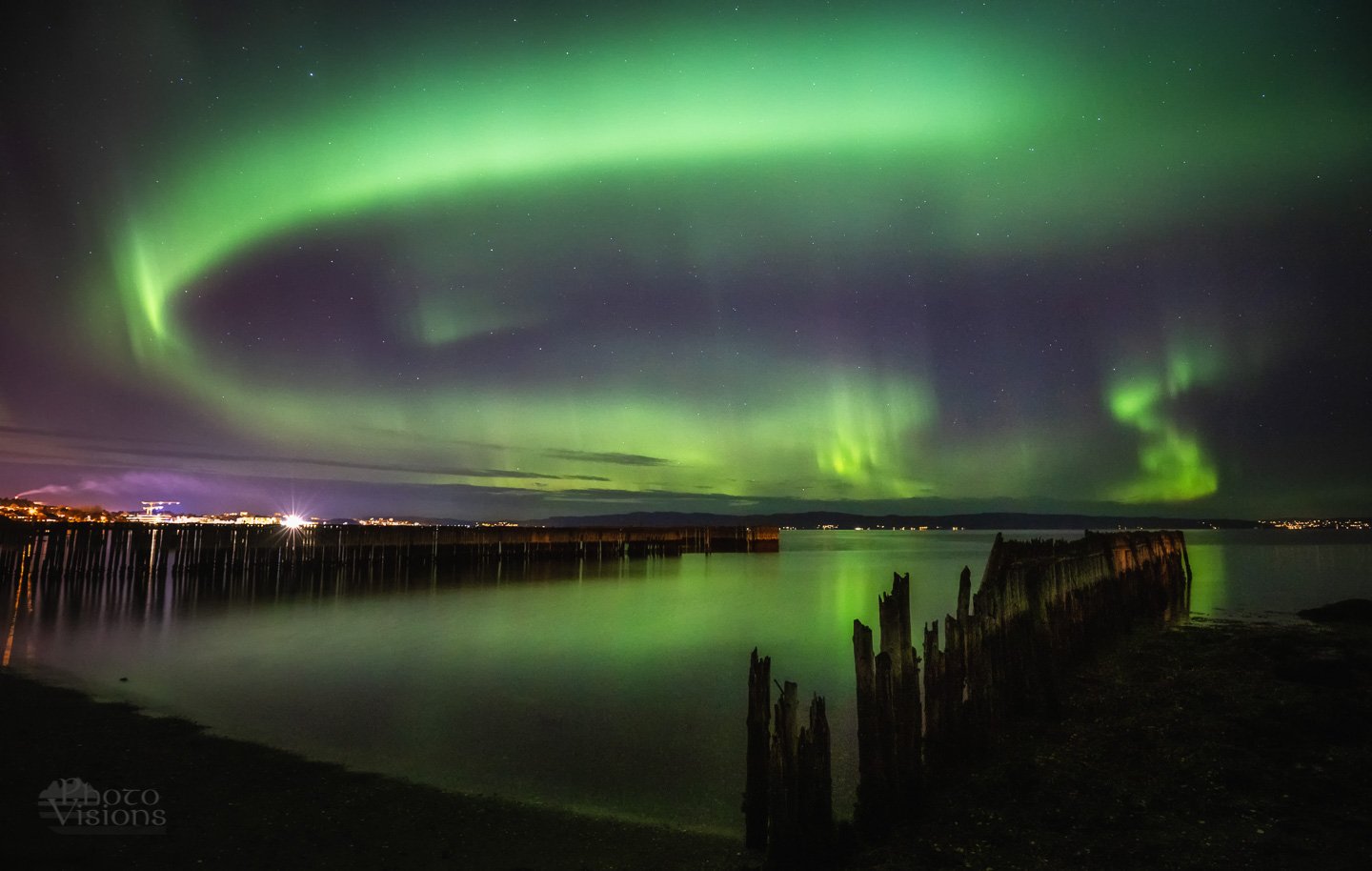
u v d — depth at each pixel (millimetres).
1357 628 17906
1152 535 23797
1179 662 13211
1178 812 6660
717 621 23047
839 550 85875
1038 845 6137
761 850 6691
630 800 8062
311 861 6164
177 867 5930
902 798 6809
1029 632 10070
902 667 7020
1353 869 5559
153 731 9875
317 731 10430
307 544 40531
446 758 9406
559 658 16766
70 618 21938
